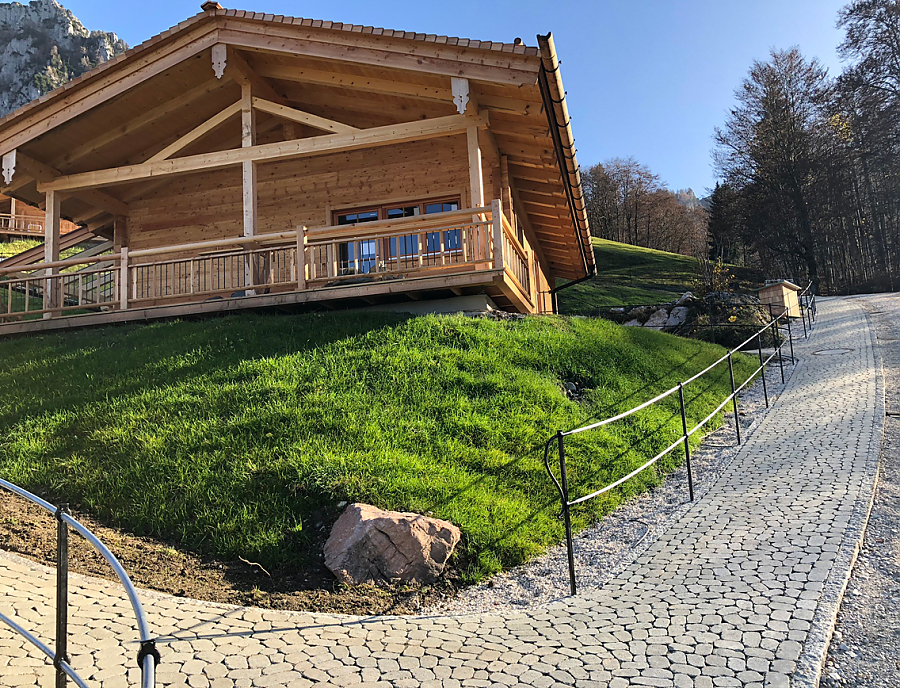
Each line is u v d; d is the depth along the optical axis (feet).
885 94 126.00
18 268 39.06
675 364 38.58
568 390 29.84
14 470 20.81
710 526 19.06
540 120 38.22
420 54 36.04
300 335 31.68
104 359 30.27
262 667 11.89
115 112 42.70
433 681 11.43
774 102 146.92
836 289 140.46
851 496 19.69
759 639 12.34
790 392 36.63
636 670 11.60
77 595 14.33
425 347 30.27
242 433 21.94
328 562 16.57
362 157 45.91
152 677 7.00
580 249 60.34
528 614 14.60
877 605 13.53
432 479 20.08
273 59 40.86
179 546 17.46
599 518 20.85
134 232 49.16
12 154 40.93
